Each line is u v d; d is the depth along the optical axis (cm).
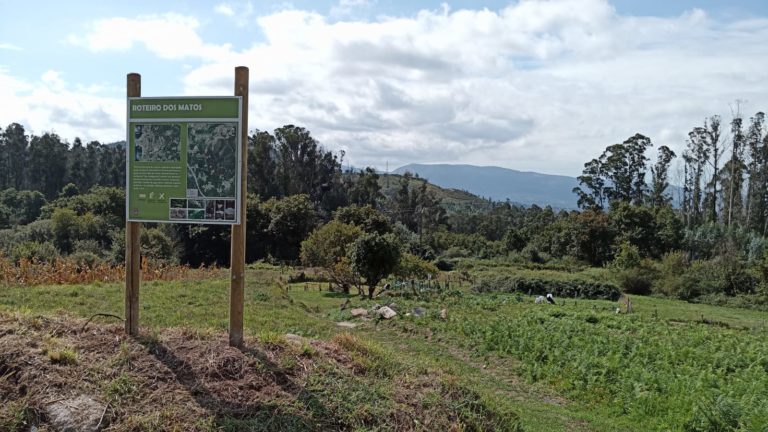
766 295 3612
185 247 5441
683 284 3934
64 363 523
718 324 2530
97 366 528
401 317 1638
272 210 6303
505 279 3903
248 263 5878
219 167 612
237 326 620
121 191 5941
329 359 647
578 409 945
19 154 8456
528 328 1471
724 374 1146
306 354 643
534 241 6950
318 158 9144
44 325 605
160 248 4234
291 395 541
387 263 2555
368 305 1902
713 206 7531
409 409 567
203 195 614
